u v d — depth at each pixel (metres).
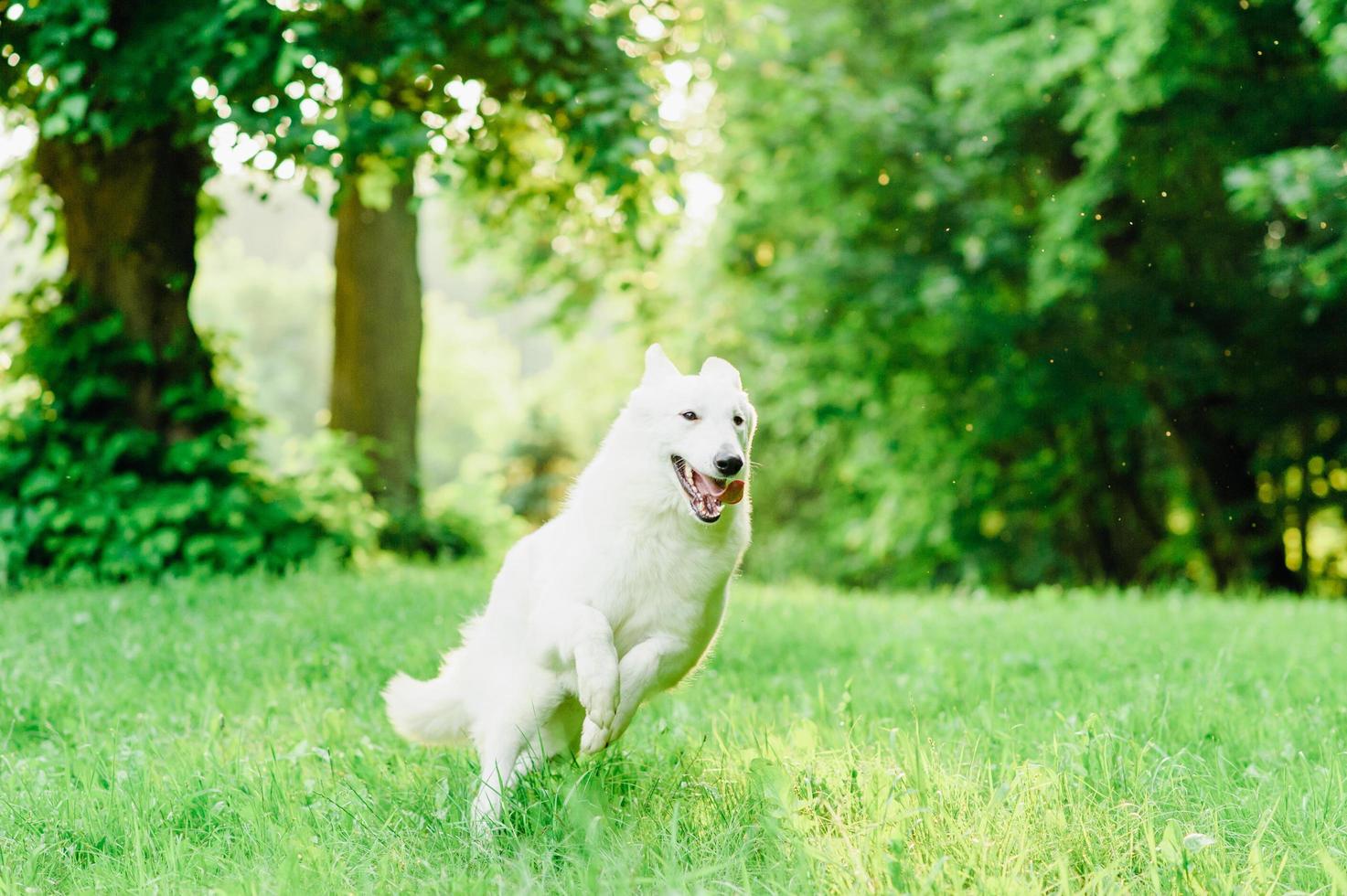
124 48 8.58
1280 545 17.80
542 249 17.55
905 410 18.50
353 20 8.59
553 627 3.63
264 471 10.89
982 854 2.96
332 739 4.60
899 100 15.77
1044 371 15.58
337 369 13.83
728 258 18.27
